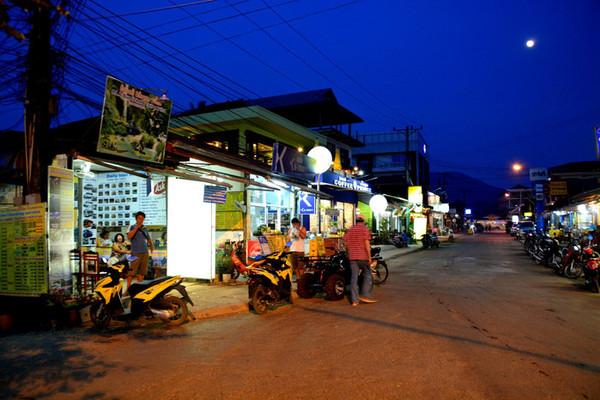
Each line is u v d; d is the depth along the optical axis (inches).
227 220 626.8
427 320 324.5
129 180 535.2
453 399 179.8
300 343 268.5
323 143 985.5
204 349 259.3
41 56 325.7
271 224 710.5
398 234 1231.5
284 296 405.7
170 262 530.3
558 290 467.8
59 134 385.7
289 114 1165.7
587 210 1050.7
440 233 1894.7
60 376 215.2
